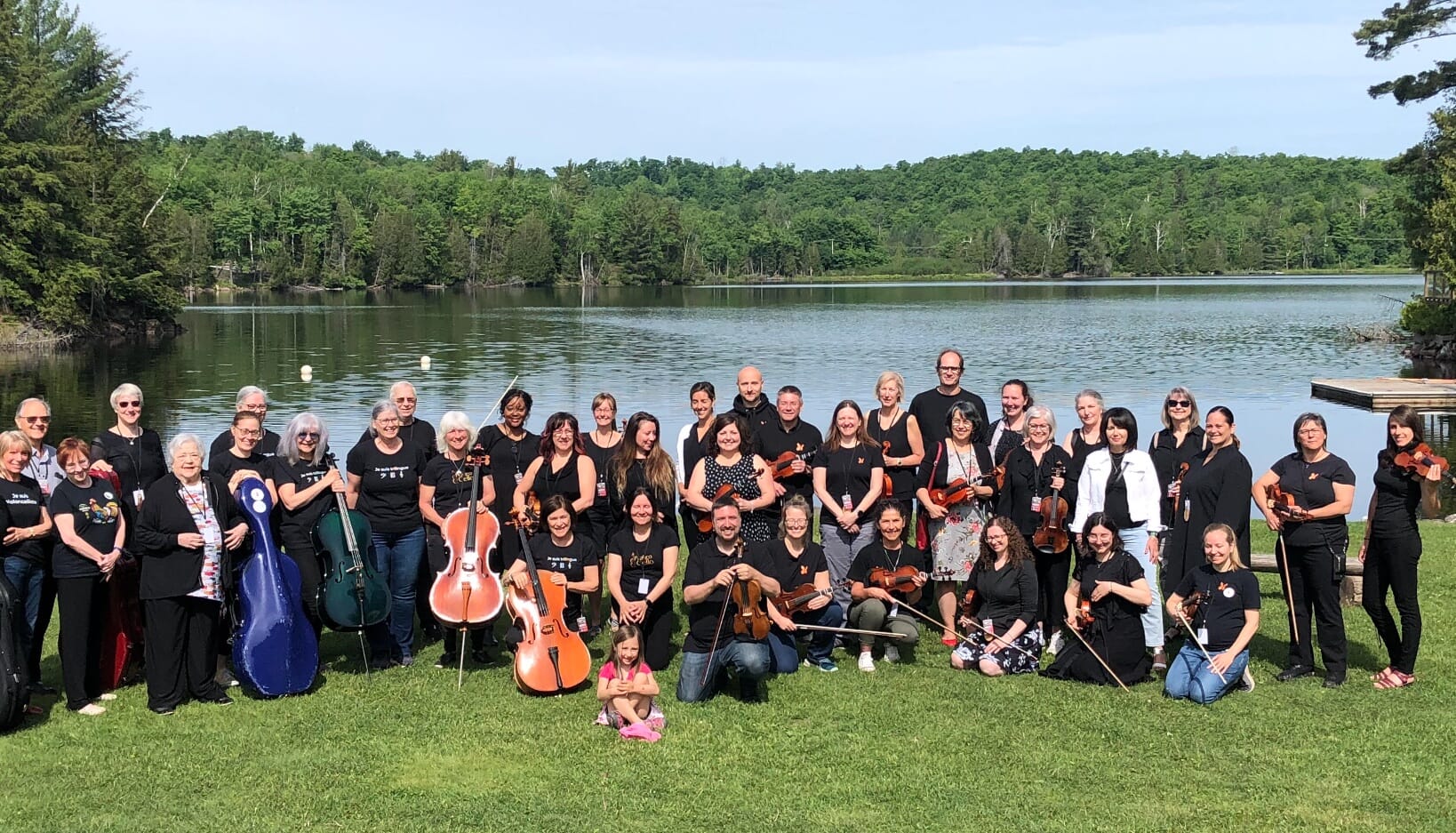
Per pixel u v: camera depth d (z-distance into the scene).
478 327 58.28
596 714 7.18
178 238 65.12
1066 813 5.83
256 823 5.71
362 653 8.48
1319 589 7.70
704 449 9.30
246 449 7.97
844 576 8.82
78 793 6.04
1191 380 32.59
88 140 57.78
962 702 7.41
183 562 7.19
